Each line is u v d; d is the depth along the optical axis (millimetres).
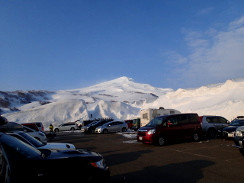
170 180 6195
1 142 3668
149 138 13352
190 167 7605
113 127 28500
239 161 8203
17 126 9391
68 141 19078
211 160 8570
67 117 60188
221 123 17562
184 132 14383
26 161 3705
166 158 9359
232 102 34875
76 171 3902
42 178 3568
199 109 40188
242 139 8750
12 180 3266
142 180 6273
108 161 9219
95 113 69688
